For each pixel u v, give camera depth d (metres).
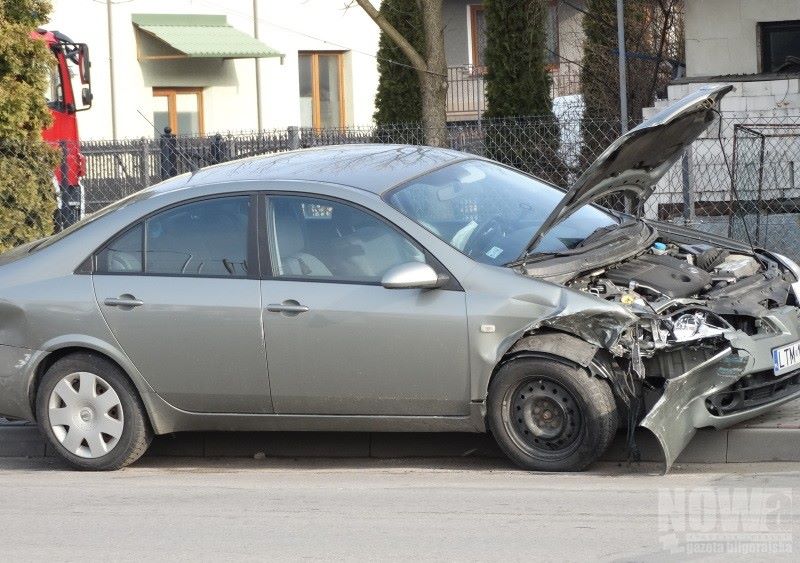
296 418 16.97
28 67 28.27
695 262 17.86
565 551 12.84
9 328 18.03
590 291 16.25
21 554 13.88
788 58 39.75
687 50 40.94
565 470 16.06
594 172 16.39
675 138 18.00
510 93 41.69
